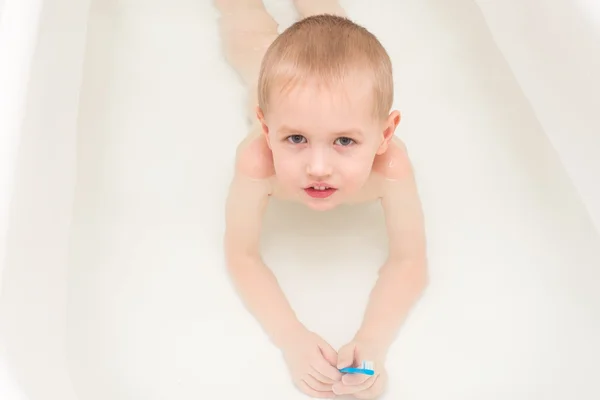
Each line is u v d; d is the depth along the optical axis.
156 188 1.33
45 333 0.90
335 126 0.91
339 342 1.13
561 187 1.23
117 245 1.23
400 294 1.12
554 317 1.15
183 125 1.44
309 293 1.19
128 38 1.58
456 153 1.40
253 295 1.14
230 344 1.12
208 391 1.06
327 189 0.98
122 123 1.43
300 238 1.25
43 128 0.99
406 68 1.56
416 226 1.13
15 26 1.01
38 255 0.93
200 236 1.26
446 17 1.63
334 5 1.58
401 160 1.12
